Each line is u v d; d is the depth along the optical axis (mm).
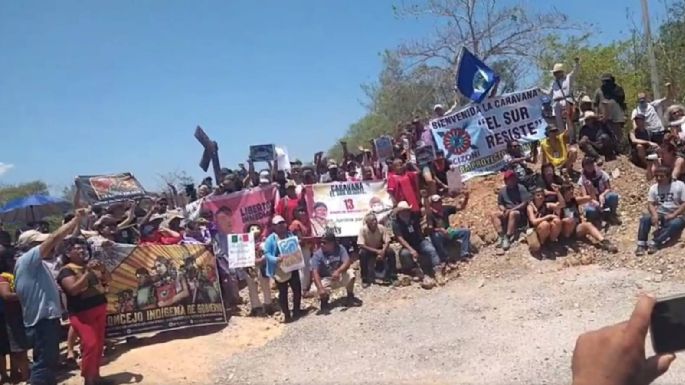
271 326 10352
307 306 11133
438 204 11805
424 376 7184
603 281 9477
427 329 8805
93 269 8289
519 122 14273
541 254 10938
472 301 9641
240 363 8594
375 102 35969
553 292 9422
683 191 10062
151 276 10109
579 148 13766
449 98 29562
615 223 11312
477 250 11633
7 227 18656
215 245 12414
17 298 8188
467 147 14328
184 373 8422
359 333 9133
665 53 19656
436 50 27641
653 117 13734
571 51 24875
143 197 13914
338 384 7305
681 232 10062
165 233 11375
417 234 11383
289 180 13516
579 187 11961
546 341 7625
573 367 1250
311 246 11938
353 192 13062
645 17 15812
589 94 22359
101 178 13641
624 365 1191
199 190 15523
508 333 8109
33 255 7699
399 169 12117
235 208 13320
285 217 12305
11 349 8391
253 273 11242
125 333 9664
